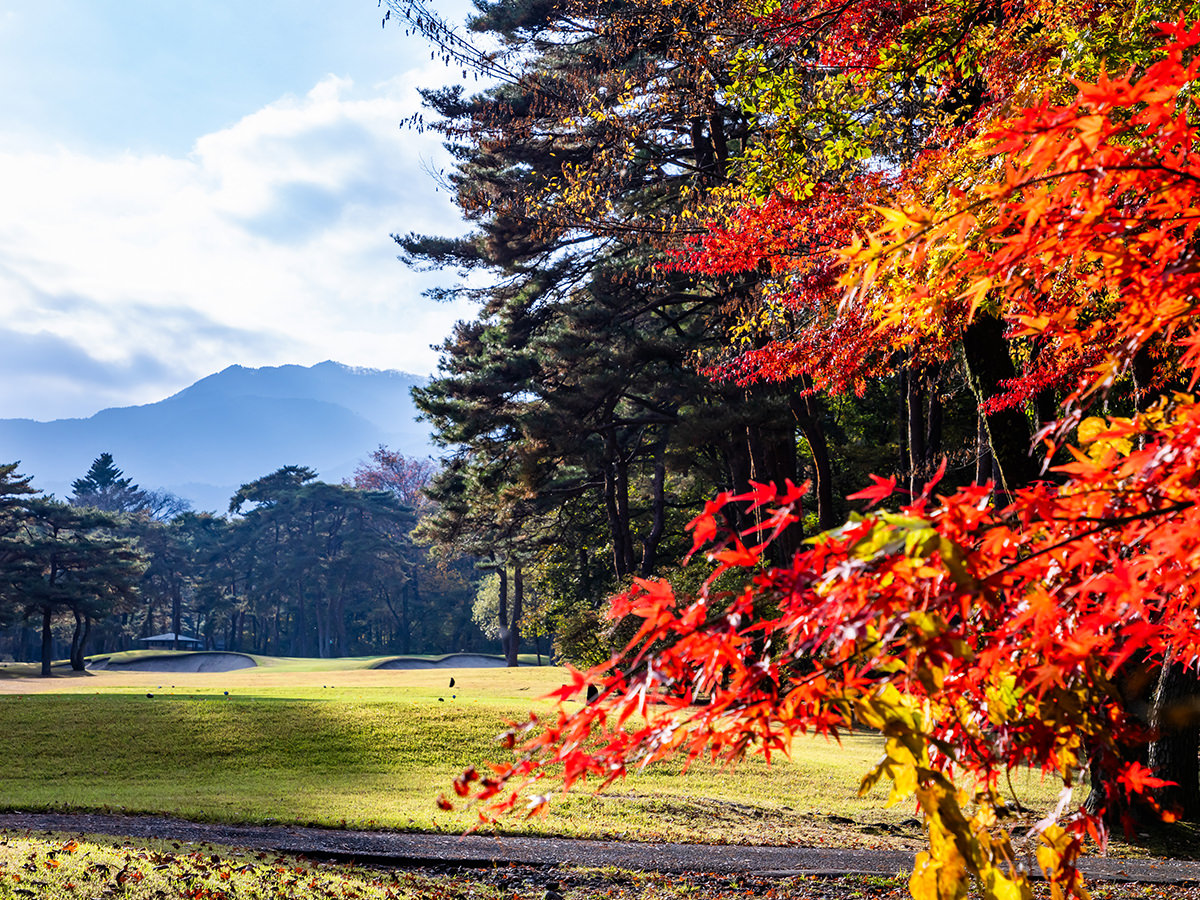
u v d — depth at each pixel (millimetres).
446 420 28844
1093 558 1500
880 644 1353
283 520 97500
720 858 11734
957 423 28047
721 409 22469
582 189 15984
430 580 88812
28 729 20234
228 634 105062
